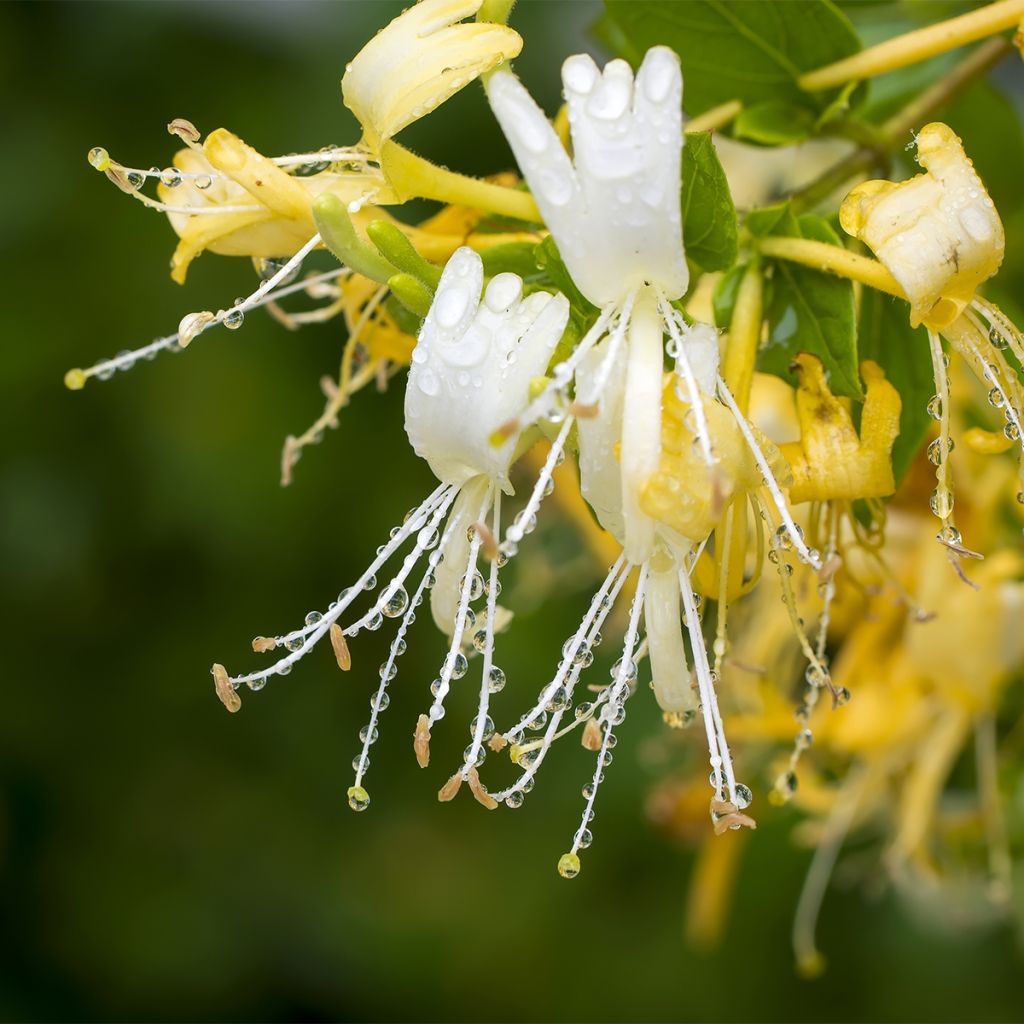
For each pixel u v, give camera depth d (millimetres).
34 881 769
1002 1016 691
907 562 491
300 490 714
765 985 704
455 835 747
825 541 460
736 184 515
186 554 736
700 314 458
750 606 502
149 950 759
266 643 445
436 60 436
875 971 700
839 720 496
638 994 712
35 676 754
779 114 471
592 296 434
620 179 431
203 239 449
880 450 444
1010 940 693
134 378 719
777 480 437
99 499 731
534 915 729
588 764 697
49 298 720
